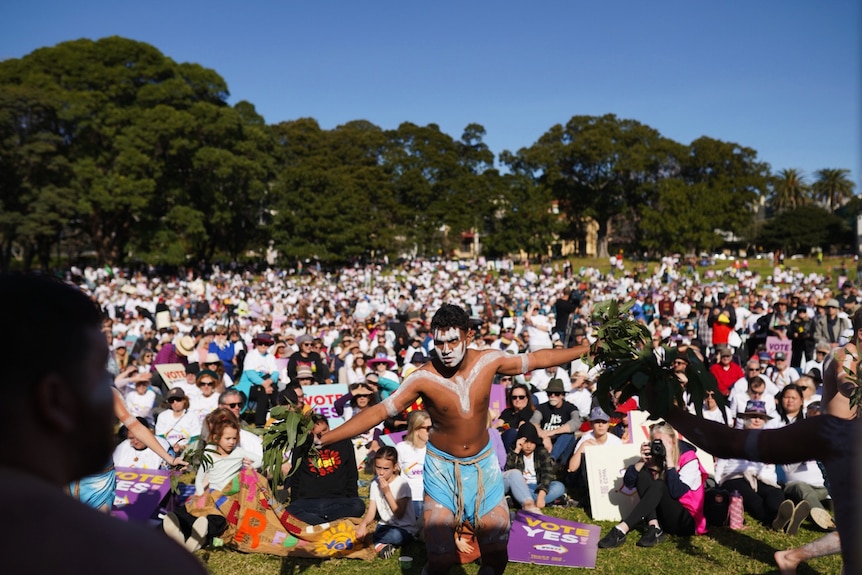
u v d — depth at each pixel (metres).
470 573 6.45
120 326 18.25
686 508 7.05
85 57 53.09
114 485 5.67
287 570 6.56
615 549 6.92
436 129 88.56
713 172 78.31
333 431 4.75
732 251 95.12
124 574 0.90
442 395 4.89
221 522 7.04
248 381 11.87
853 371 4.13
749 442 2.59
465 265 56.69
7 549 0.87
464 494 5.01
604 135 75.19
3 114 45.31
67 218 49.00
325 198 62.78
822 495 7.26
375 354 13.55
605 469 7.83
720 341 14.99
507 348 14.88
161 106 51.97
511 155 79.44
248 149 57.25
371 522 7.02
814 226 85.44
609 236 99.69
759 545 6.92
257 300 29.47
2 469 0.97
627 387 3.20
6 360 0.98
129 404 10.32
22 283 1.05
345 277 47.91
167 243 53.56
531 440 8.17
